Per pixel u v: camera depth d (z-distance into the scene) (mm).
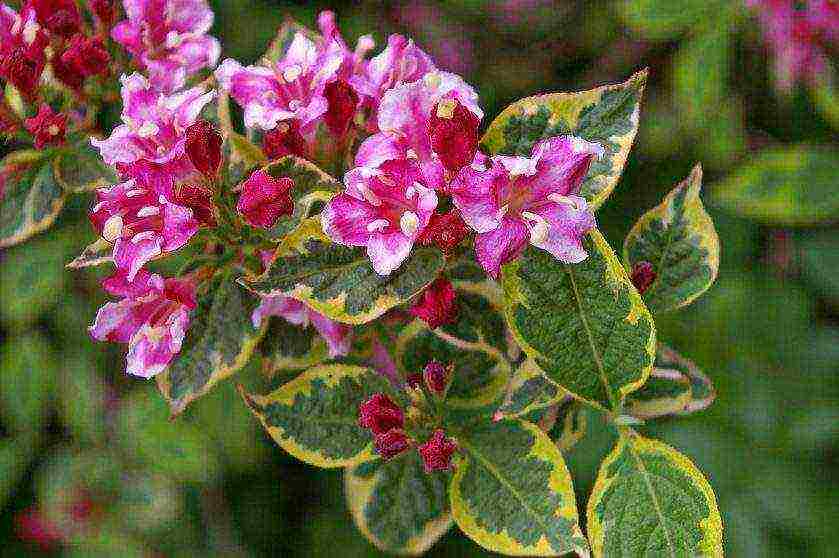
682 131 727
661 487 461
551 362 455
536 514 464
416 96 446
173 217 457
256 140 509
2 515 802
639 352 454
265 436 712
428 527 498
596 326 454
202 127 465
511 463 471
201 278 483
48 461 741
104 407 711
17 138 530
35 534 769
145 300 473
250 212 463
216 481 746
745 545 665
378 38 724
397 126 446
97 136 520
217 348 487
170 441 683
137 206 461
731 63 724
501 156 441
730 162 725
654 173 764
